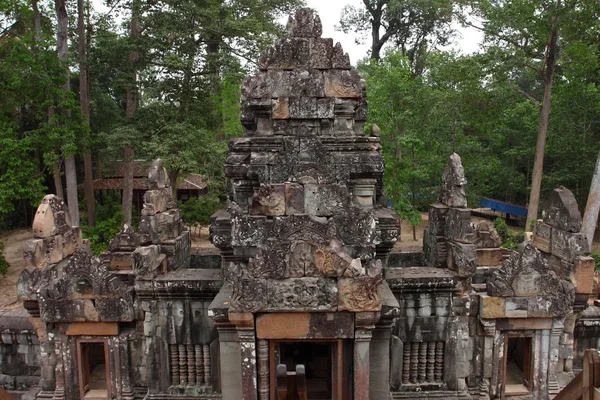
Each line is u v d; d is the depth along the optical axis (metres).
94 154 36.53
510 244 27.25
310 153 8.00
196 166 24.86
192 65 26.27
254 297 7.24
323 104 9.60
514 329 9.70
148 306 9.55
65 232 10.84
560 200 10.79
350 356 7.62
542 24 24.64
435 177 30.62
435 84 35.53
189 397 9.70
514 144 36.75
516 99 39.16
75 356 9.80
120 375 9.82
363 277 7.20
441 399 9.62
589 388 4.70
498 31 26.09
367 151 9.63
